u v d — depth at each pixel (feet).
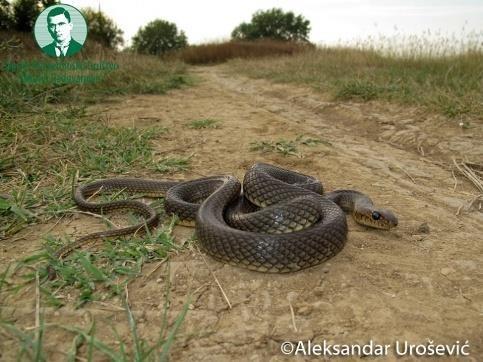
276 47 10.54
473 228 1.42
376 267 1.15
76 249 1.19
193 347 0.85
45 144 2.04
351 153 2.27
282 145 2.27
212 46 11.51
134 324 0.86
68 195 1.55
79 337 0.85
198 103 3.72
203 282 1.06
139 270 1.08
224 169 1.94
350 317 0.95
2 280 0.99
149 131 2.45
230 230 1.15
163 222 1.40
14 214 1.38
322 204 1.32
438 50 4.67
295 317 0.95
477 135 2.37
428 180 1.89
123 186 1.66
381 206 1.58
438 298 1.02
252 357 0.83
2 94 2.80
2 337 0.86
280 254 1.09
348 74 4.67
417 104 3.01
